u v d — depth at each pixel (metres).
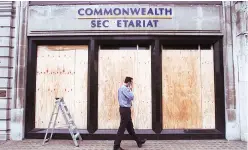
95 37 8.31
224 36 8.23
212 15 8.28
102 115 8.34
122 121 6.78
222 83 8.21
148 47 8.48
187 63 8.44
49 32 8.33
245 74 7.88
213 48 8.43
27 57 8.39
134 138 7.06
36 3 8.41
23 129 8.16
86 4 8.33
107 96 8.38
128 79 6.91
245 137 7.80
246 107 7.84
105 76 8.42
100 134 8.09
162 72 8.41
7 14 8.34
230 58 8.15
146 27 8.24
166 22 8.26
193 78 8.40
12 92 8.22
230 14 8.27
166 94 8.36
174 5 8.29
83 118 8.34
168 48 8.49
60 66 8.49
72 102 8.39
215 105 8.26
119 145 6.73
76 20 8.31
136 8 8.27
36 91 8.45
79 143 7.62
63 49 8.52
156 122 8.11
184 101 8.34
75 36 8.34
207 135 8.06
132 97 6.75
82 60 8.48
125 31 8.25
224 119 8.15
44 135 8.18
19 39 8.30
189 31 8.25
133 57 8.45
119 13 8.27
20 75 8.21
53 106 8.41
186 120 8.30
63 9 8.34
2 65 8.23
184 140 7.98
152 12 8.27
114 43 8.38
